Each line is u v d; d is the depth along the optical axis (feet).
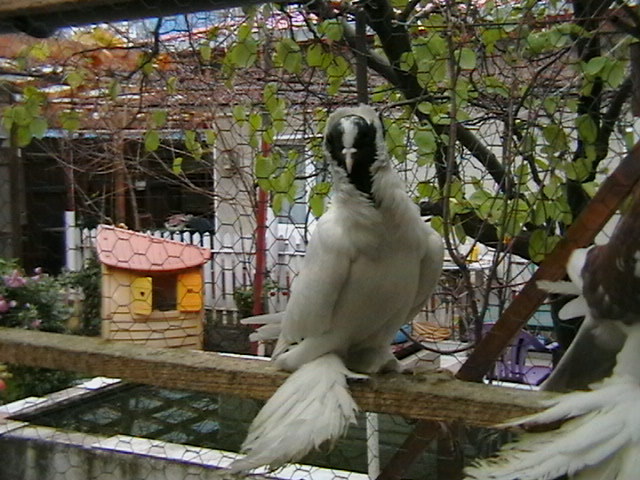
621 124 5.74
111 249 9.89
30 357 5.26
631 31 5.07
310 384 4.42
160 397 9.52
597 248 4.08
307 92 6.86
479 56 6.13
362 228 4.30
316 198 6.16
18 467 7.84
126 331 9.68
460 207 6.07
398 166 6.55
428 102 6.10
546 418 3.85
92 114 8.48
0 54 7.68
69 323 11.49
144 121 8.88
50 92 7.97
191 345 10.18
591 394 3.84
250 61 6.26
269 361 4.86
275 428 4.29
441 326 7.99
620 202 3.92
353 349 4.90
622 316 3.87
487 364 4.50
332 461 7.49
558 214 5.55
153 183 11.48
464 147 6.49
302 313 4.54
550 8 6.19
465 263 6.18
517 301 4.36
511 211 5.61
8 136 8.42
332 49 6.09
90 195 11.90
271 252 9.70
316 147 6.48
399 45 6.10
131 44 7.16
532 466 3.81
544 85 5.87
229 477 6.30
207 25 8.09
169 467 6.98
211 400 9.05
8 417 8.73
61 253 12.67
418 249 4.51
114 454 7.29
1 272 11.02
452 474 5.78
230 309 11.16
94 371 5.07
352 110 4.35
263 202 8.34
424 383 4.44
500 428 4.09
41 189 12.10
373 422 6.69
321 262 4.42
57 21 4.81
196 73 8.08
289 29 6.29
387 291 4.49
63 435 7.88
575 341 4.31
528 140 5.84
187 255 10.26
